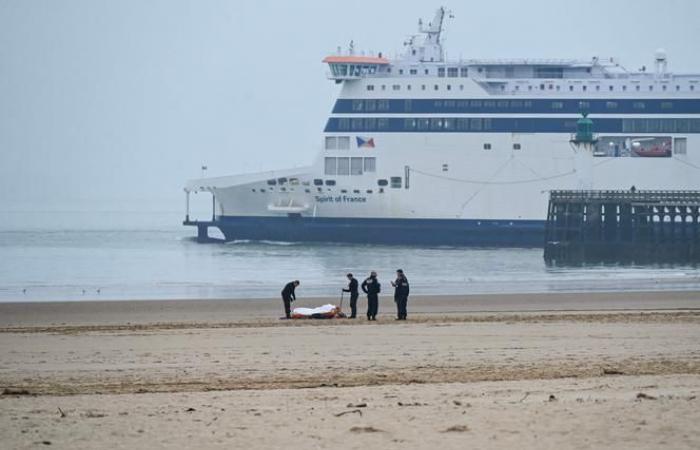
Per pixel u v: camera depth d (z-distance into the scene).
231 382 74.69
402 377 76.12
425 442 51.53
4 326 130.88
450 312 148.75
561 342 99.38
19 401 65.25
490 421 55.66
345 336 106.50
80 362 87.19
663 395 63.22
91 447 51.25
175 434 53.81
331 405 62.03
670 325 118.25
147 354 92.06
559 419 55.69
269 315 146.00
